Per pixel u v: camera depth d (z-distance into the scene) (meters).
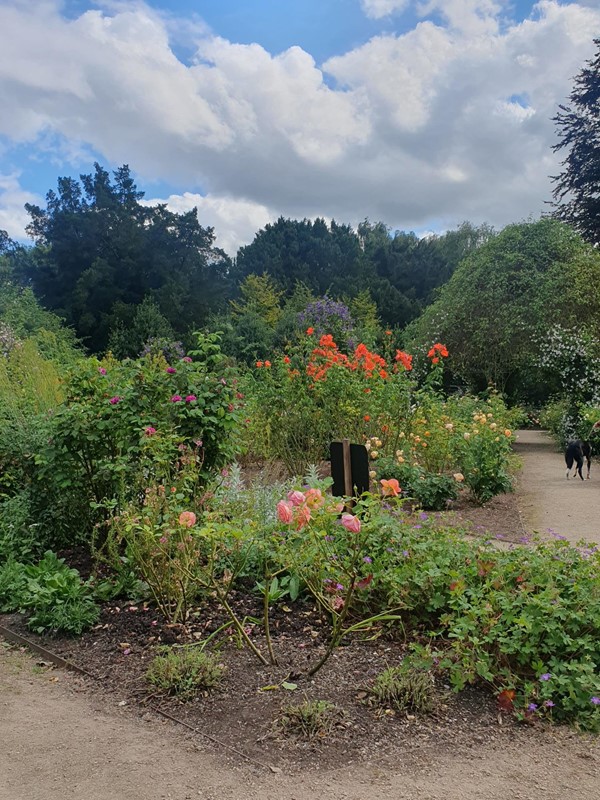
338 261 64.62
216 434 5.31
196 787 2.35
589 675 2.95
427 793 2.33
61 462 5.16
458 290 18.58
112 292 38.97
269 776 2.41
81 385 5.34
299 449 9.33
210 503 4.65
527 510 7.71
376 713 2.85
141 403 5.17
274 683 3.11
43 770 2.47
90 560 5.02
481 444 7.97
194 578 3.64
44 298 41.25
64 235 42.53
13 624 4.05
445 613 3.59
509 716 2.89
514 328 16.94
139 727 2.79
